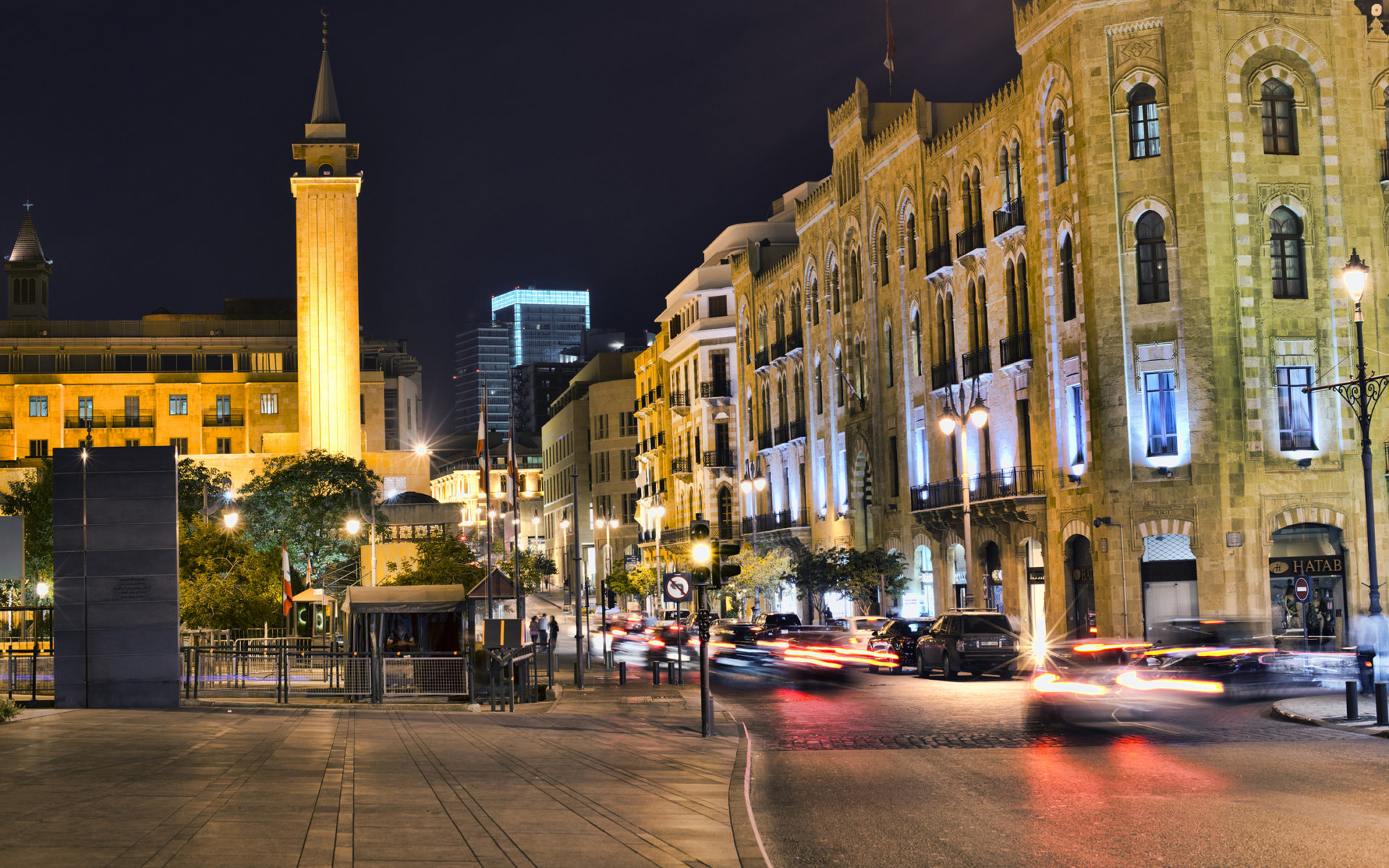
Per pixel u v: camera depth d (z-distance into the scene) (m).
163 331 137.50
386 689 31.06
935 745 20.83
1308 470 42.72
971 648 36.12
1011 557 49.44
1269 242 43.56
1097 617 43.84
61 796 13.70
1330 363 43.38
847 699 30.75
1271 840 12.20
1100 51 44.25
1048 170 46.56
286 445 116.00
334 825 12.10
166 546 28.78
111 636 28.58
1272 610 42.31
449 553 59.34
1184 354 42.75
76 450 28.83
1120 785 15.87
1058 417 46.12
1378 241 44.38
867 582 57.31
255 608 48.94
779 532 75.19
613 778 16.36
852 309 65.75
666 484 106.06
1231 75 43.56
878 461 62.19
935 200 56.44
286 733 21.95
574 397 148.25
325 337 111.06
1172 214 43.22
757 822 13.67
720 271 91.88
